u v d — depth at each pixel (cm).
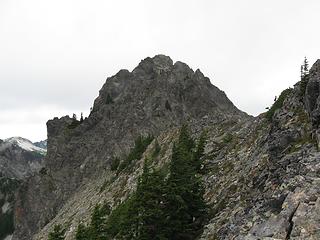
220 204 3666
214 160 5297
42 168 15788
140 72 15788
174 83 14362
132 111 13862
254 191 3222
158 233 3444
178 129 8869
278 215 2300
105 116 14912
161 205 3572
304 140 3073
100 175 12419
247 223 2552
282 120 3725
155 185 3575
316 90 3238
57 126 17000
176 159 3688
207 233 3212
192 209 3619
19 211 14850
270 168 3091
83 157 14375
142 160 8919
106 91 16138
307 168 2548
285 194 2431
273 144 3356
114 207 7338
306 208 2202
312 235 2030
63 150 15050
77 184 13712
